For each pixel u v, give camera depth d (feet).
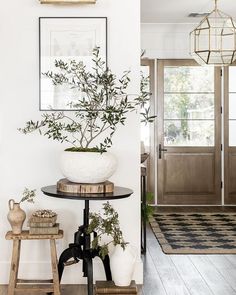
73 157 10.90
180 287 12.59
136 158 12.78
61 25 12.64
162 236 18.42
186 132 26.53
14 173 12.76
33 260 12.82
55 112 12.71
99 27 12.66
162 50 26.40
